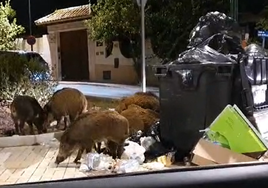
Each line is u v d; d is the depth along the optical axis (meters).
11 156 4.93
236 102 4.20
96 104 8.50
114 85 16.11
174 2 14.37
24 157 4.86
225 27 4.86
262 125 4.14
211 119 4.14
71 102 6.05
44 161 4.63
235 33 4.90
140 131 4.84
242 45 4.96
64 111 6.09
